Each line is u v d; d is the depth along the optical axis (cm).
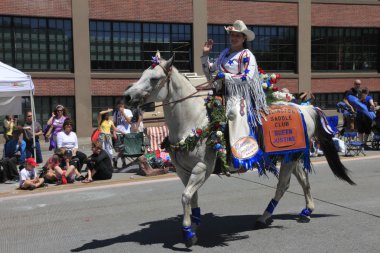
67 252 507
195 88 507
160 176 1022
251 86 516
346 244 504
